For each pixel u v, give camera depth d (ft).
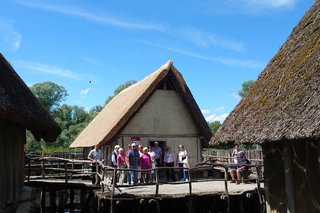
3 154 32.40
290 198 25.58
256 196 44.86
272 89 27.61
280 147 27.68
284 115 22.99
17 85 36.58
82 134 91.35
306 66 25.55
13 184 35.73
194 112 65.41
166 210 47.21
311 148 23.67
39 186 51.06
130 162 49.90
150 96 62.90
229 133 27.78
